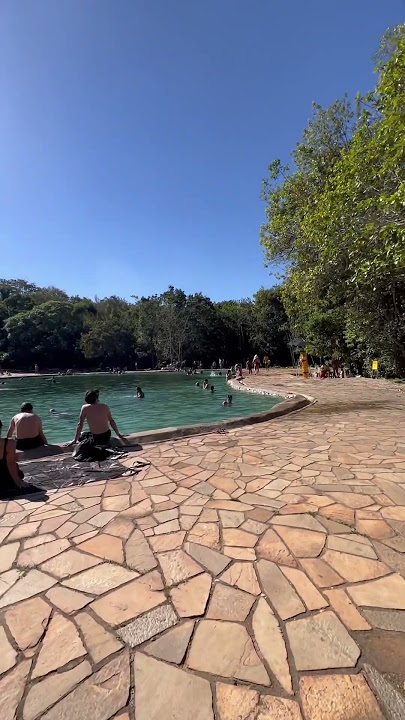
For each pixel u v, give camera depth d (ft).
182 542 8.64
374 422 23.61
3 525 9.78
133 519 9.97
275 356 160.97
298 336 112.47
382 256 21.53
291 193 46.73
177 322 157.89
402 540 8.47
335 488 11.85
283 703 4.60
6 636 5.83
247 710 4.52
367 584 6.89
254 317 169.07
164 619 6.13
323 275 35.22
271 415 26.30
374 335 48.49
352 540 8.51
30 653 5.48
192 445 18.28
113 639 5.73
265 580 7.10
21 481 12.66
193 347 160.35
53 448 17.07
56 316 157.17
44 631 5.92
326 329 68.28
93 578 7.33
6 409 48.21
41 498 11.63
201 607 6.39
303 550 8.13
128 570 7.57
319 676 4.97
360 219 24.53
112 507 10.81
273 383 61.52
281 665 5.16
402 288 38.29
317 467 14.16
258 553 8.07
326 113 44.70
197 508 10.56
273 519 9.71
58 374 126.41
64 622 6.11
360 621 5.96
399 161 21.08
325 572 7.30
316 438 19.25
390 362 51.83
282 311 155.74
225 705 4.60
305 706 4.55
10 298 167.43
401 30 26.08
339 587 6.82
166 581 7.16
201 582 7.10
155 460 15.71
